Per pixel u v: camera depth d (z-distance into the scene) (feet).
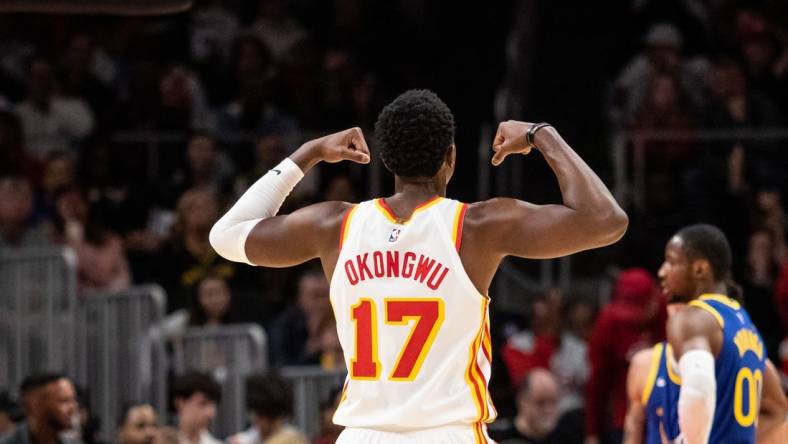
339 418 25.86
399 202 26.12
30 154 82.02
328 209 26.68
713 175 84.07
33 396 51.19
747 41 97.19
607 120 94.27
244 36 94.38
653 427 39.73
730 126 87.30
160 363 64.54
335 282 26.07
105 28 97.76
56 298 64.28
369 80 98.12
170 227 77.92
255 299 77.36
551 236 24.91
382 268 25.58
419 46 106.83
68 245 72.28
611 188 89.30
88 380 65.57
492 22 108.99
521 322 87.15
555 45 103.35
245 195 27.78
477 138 104.88
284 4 102.53
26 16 96.27
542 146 25.82
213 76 95.04
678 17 100.63
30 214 75.25
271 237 26.68
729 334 36.29
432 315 25.26
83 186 80.38
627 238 84.17
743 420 36.55
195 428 57.57
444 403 25.04
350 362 25.85
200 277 76.02
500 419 65.46
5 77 88.69
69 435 53.01
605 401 62.64
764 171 84.43
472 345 25.34
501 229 25.31
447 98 105.81
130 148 82.89
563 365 77.25
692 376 34.96
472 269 25.45
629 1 102.94
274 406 57.41
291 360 71.56
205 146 83.20
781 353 72.43
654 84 88.48
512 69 105.29
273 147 83.76
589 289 91.30
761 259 80.84
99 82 89.35
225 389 65.82
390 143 25.91
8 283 64.44
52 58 96.32
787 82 94.02
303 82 94.43
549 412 62.59
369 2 105.91
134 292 65.46
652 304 61.87
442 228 25.53
